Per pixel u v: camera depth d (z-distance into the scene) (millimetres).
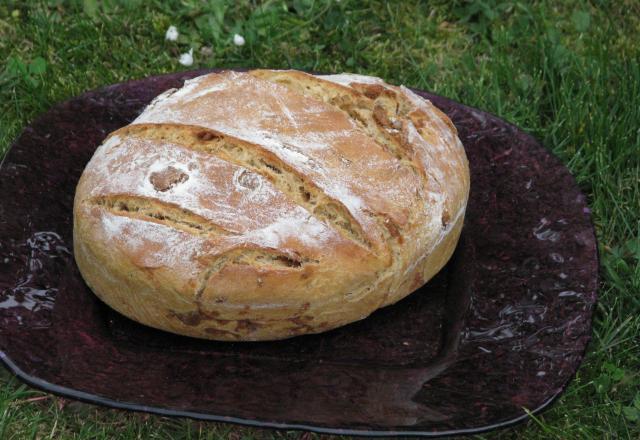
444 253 794
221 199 734
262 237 726
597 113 993
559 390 744
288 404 727
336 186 744
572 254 820
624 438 792
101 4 1092
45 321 763
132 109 901
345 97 798
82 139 877
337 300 745
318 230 734
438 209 770
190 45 1072
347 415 722
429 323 790
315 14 1101
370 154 760
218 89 789
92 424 776
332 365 758
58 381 720
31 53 1042
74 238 777
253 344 764
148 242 732
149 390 725
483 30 1113
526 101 1021
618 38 1101
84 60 1046
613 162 962
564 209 848
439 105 917
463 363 764
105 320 775
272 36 1077
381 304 769
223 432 780
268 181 740
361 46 1082
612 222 924
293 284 729
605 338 835
